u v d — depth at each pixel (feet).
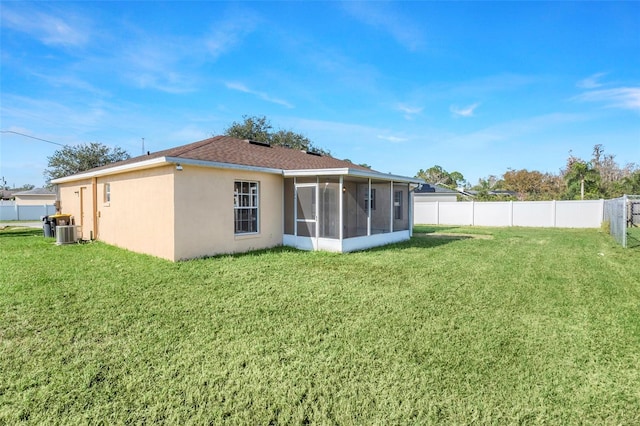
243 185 34.68
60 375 10.37
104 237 39.60
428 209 79.97
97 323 14.56
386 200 43.29
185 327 14.24
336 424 8.29
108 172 35.55
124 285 20.45
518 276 24.00
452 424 8.30
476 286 21.18
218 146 37.93
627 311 16.75
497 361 11.47
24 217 98.94
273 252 33.63
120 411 8.70
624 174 127.34
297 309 16.58
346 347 12.44
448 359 11.55
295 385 9.97
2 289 19.29
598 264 28.68
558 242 43.55
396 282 22.03
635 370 11.00
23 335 13.29
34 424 8.20
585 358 11.76
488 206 73.56
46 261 27.81
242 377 10.34
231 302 17.51
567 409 8.93
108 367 10.91
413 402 9.15
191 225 29.32
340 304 17.42
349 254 33.27
